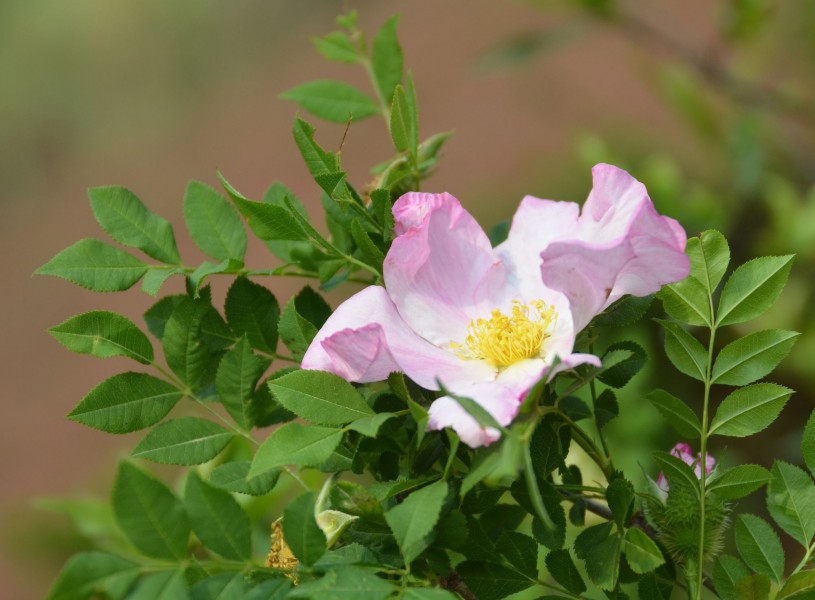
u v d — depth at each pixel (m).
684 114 0.89
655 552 0.50
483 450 0.49
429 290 0.53
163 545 0.48
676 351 0.52
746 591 0.51
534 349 0.52
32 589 1.31
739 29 0.84
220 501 0.48
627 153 1.10
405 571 0.49
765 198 0.84
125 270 0.54
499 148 1.79
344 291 0.97
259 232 0.53
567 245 0.50
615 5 0.89
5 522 1.48
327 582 0.48
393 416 0.50
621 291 0.51
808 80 0.92
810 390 0.86
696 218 0.73
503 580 0.51
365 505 0.50
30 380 1.80
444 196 0.53
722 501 0.52
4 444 1.67
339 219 0.54
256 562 0.49
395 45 0.58
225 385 0.52
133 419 0.52
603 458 0.52
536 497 0.48
